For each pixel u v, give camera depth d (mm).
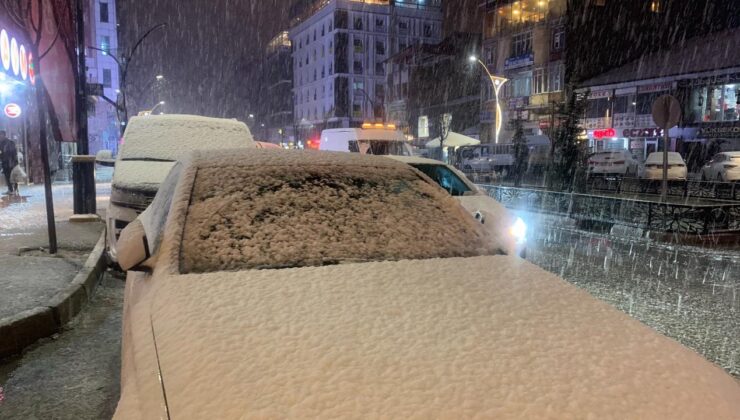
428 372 1876
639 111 37531
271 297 2352
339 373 1846
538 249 10211
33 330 4836
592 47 41938
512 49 47531
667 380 1960
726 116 33719
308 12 99625
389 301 2373
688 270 8234
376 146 14172
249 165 3486
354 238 3045
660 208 11531
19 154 20875
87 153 11750
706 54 34781
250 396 1728
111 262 7059
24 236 9195
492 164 33188
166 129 8648
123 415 1848
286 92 109500
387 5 87562
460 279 2666
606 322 2352
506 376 1883
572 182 19469
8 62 12867
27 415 3551
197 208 3074
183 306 2283
